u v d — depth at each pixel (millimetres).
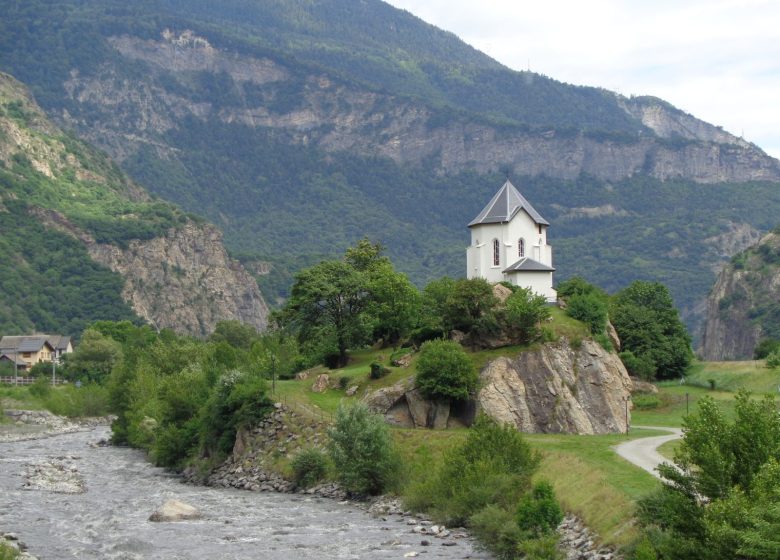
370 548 69250
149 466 125688
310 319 137875
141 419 145500
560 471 80438
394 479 92062
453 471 80125
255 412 115062
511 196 143125
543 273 137250
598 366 117375
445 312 122062
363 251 154500
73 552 67562
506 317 117688
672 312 168000
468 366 109750
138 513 85062
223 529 77250
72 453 140000
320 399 117250
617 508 65500
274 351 148625
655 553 51438
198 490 102938
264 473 106250
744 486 49375
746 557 46031
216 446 117188
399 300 138125
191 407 129750
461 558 65625
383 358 129125
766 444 50250
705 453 50438
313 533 75438
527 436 104125
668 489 52625
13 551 63688
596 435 108125
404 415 109938
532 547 61750
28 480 103875
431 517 80125
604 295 166750
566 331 120250
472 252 144250
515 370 113000
